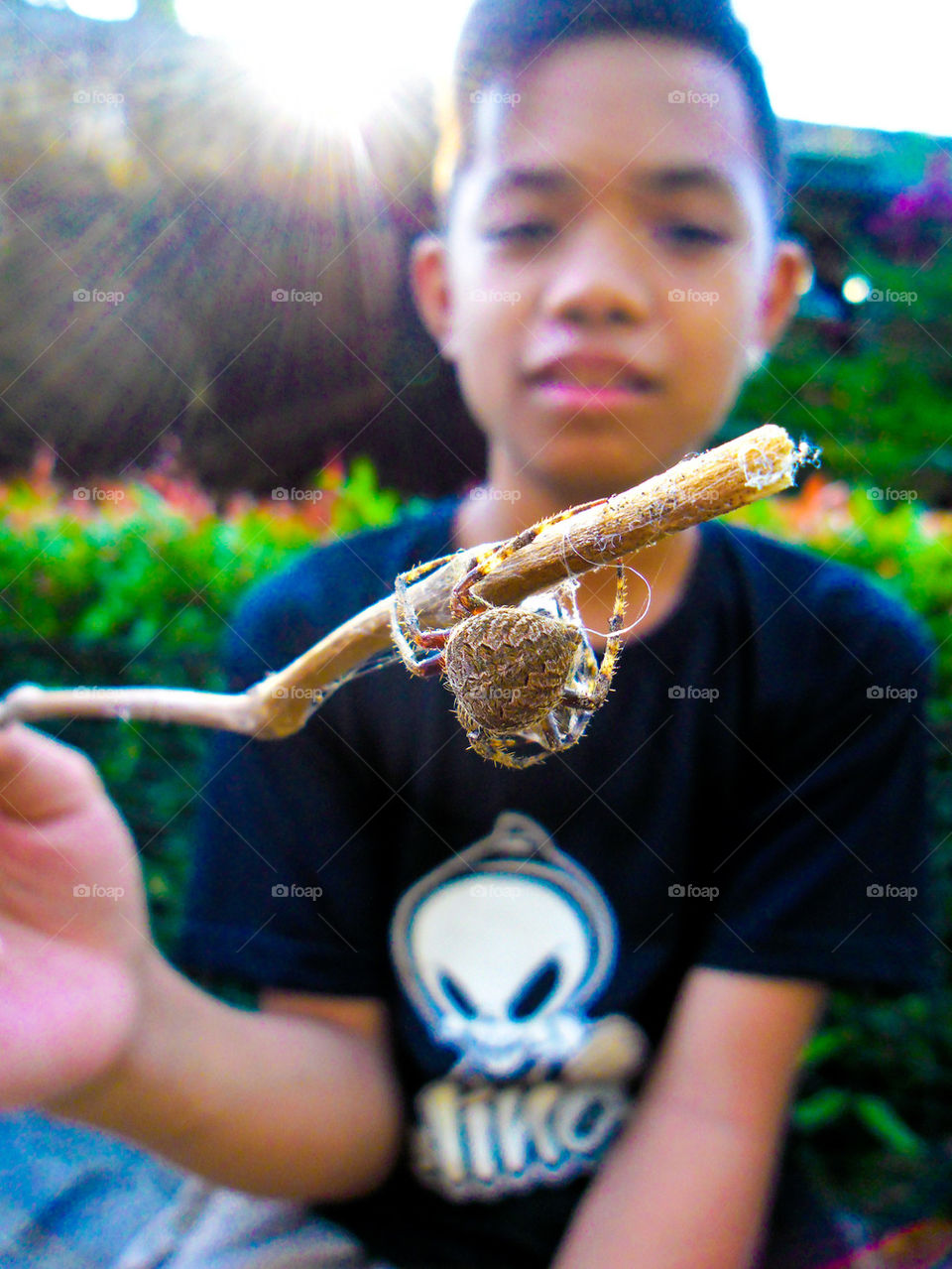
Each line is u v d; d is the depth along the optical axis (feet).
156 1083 1.08
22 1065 0.91
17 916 0.98
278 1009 1.31
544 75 1.23
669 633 1.30
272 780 1.32
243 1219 1.29
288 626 1.37
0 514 2.49
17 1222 1.59
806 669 1.31
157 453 4.02
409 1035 1.32
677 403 1.25
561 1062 1.28
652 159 1.21
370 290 3.37
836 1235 1.28
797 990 1.23
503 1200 1.27
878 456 3.91
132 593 2.28
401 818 1.33
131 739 2.27
